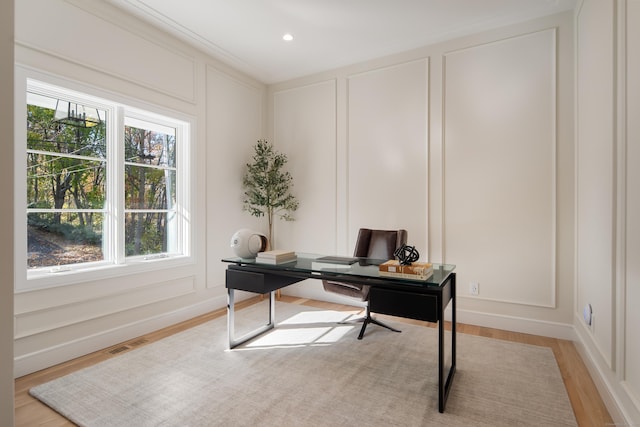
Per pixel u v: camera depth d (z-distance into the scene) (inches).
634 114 62.1
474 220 126.8
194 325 126.9
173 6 110.6
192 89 137.4
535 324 116.5
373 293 77.5
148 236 126.5
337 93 157.9
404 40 133.8
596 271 84.8
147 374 87.4
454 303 87.7
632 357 62.0
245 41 134.5
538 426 66.2
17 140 87.4
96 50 103.6
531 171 117.3
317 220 163.2
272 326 121.8
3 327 44.9
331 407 72.7
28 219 94.1
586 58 95.0
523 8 112.2
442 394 70.6
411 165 139.6
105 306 106.9
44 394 77.9
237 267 103.3
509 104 120.6
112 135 113.3
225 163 153.9
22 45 87.3
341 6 111.7
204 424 66.9
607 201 76.4
